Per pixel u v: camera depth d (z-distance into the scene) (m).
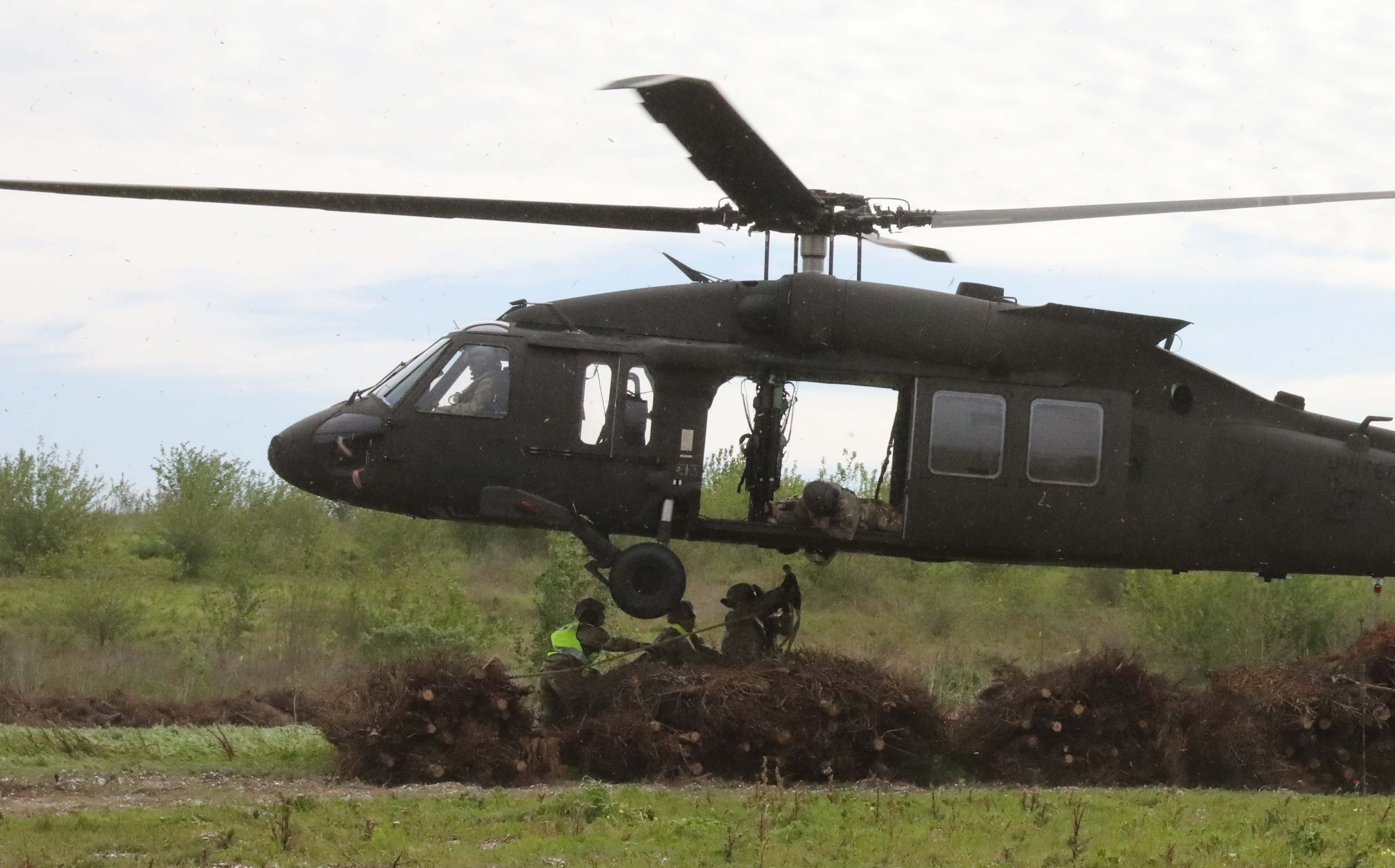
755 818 11.30
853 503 14.81
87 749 14.45
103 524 41.47
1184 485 15.06
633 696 13.73
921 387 14.70
